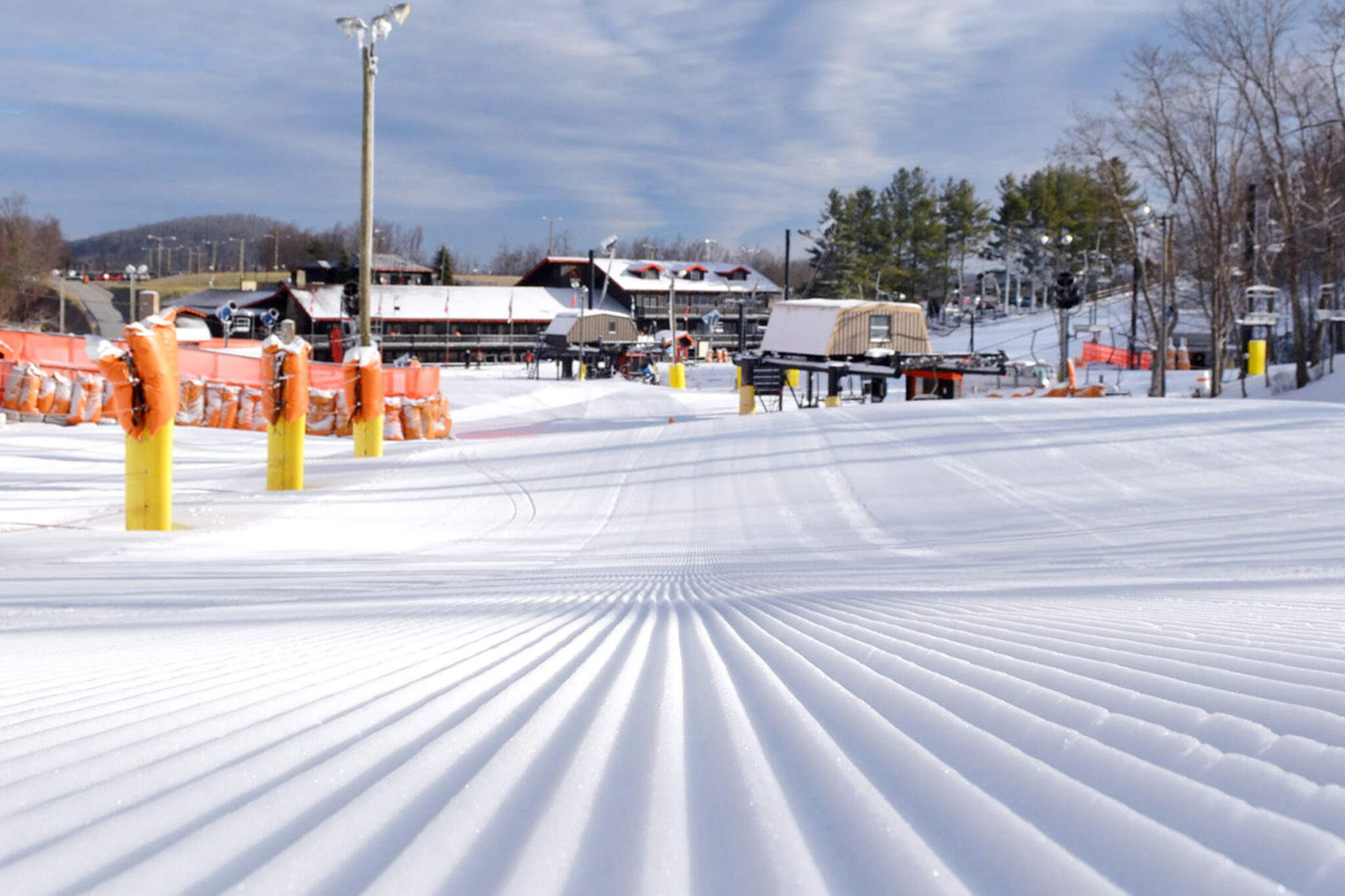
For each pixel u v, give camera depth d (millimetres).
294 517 16953
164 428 14680
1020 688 2432
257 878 1170
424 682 2873
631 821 1443
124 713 2371
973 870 1207
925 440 22172
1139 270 62031
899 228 105125
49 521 15430
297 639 4289
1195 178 41656
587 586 7789
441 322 95562
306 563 10984
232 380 31859
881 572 8930
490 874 1216
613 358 78125
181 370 30922
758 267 163125
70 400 27828
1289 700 2078
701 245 189625
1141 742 1762
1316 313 40344
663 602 6055
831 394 40062
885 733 2021
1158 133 41156
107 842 1337
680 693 2705
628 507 18266
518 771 1746
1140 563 9250
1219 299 42156
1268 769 1451
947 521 15633
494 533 15758
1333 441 19359
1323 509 14023
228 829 1379
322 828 1364
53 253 127188
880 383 45375
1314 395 37562
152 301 14641
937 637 3770
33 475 20359
